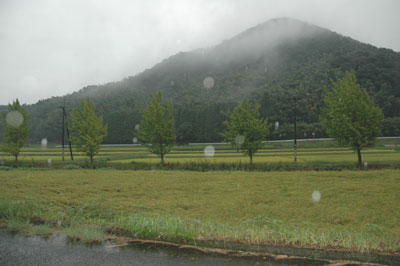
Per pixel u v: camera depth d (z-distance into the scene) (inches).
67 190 661.9
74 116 1595.7
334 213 462.9
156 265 198.7
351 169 1127.0
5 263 202.4
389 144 2549.2
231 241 259.8
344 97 1288.1
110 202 523.5
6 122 1770.4
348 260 211.8
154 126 1440.7
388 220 422.0
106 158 1846.7
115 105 6304.1
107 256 215.8
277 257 217.0
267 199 574.2
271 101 4074.8
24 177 909.8
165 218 342.6
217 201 556.4
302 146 2605.8
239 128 1421.0
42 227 291.7
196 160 1553.9
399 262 208.5
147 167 1325.0
